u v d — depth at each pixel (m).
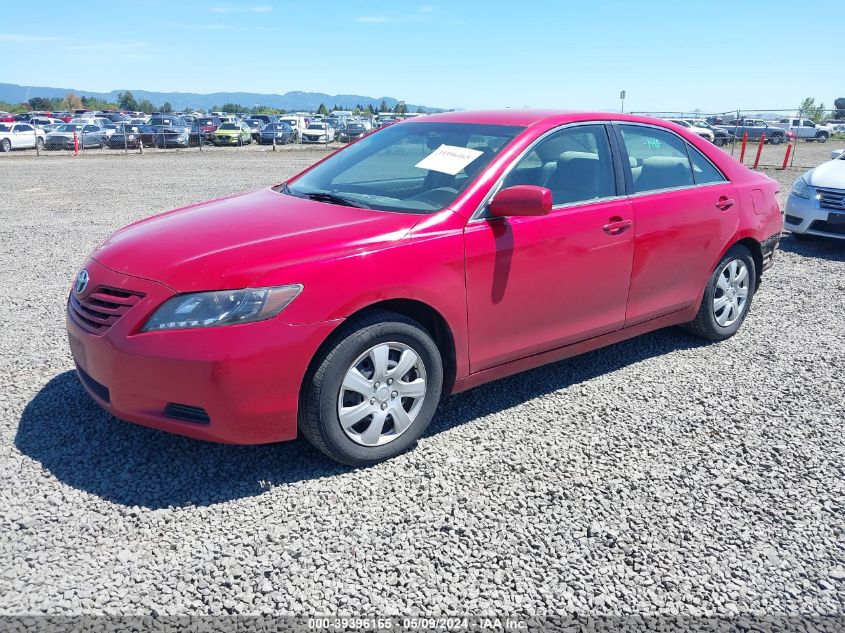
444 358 3.67
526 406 4.14
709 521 3.06
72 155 30.28
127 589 2.55
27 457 3.42
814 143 37.00
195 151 34.09
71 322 3.38
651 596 2.60
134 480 3.25
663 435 3.81
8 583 2.55
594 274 4.09
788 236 9.71
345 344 3.16
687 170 4.76
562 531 2.96
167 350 2.94
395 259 3.27
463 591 2.60
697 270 4.77
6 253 8.22
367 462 3.39
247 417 3.03
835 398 4.32
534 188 3.42
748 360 4.93
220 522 2.96
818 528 3.03
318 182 4.27
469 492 3.22
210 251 3.18
